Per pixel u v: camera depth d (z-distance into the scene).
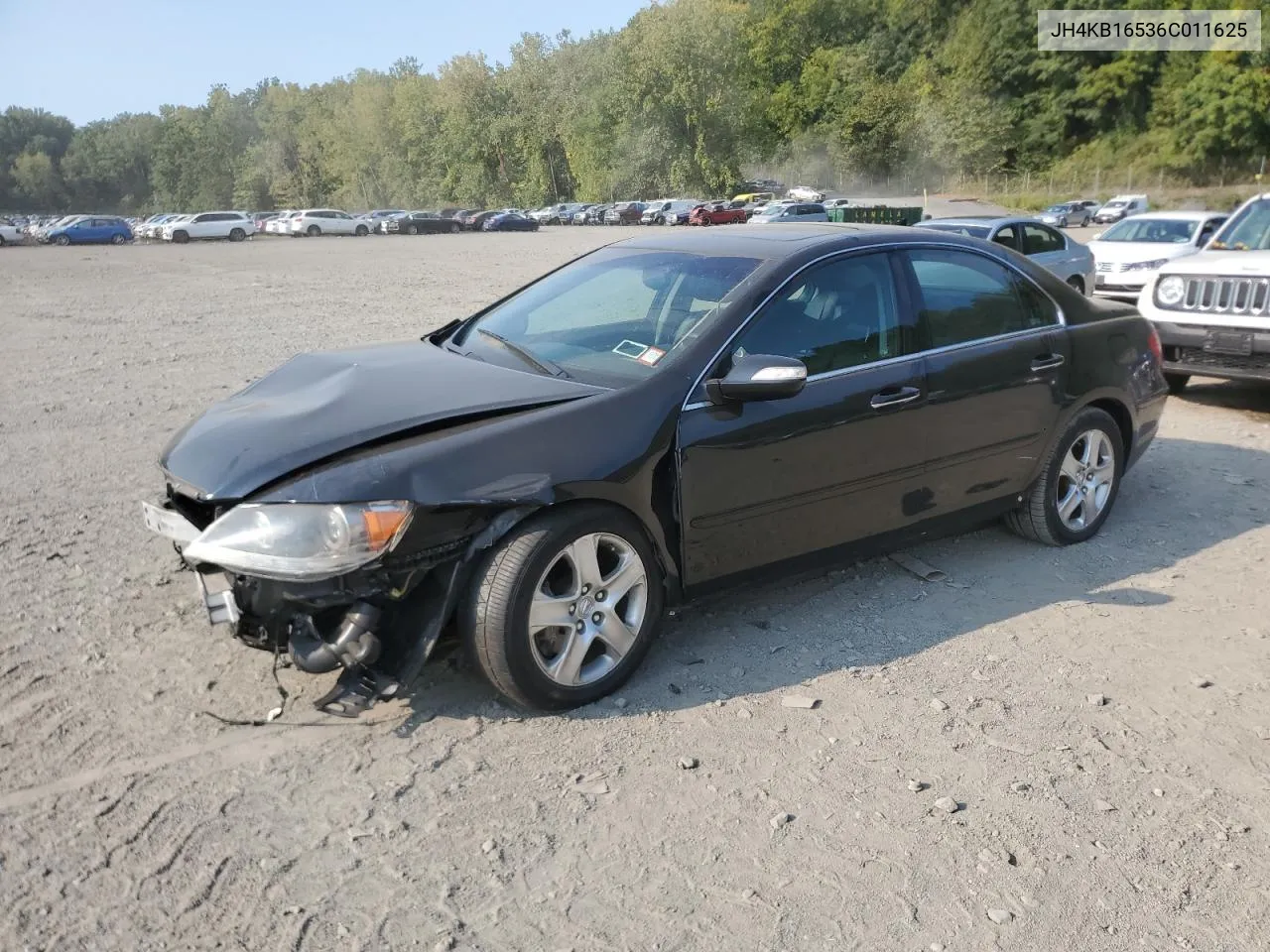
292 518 2.98
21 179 149.38
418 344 4.48
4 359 11.17
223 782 3.01
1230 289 7.74
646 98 81.69
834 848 2.75
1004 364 4.47
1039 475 4.81
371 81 114.38
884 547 4.31
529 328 4.25
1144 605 4.34
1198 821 2.89
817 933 2.44
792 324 3.90
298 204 125.69
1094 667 3.79
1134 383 5.14
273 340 12.66
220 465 3.16
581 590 3.38
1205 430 7.55
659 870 2.66
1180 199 66.75
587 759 3.15
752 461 3.72
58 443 7.19
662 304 4.00
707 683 3.63
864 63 91.25
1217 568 4.76
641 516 3.47
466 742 3.23
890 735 3.31
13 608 4.22
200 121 134.38
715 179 81.44
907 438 4.16
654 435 3.48
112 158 149.62
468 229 60.88
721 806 2.92
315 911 2.49
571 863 2.68
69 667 3.70
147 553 4.89
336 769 3.09
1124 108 79.19
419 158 106.25
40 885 2.57
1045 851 2.75
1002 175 84.19
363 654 3.07
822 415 3.87
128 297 19.38
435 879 2.61
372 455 3.13
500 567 3.20
